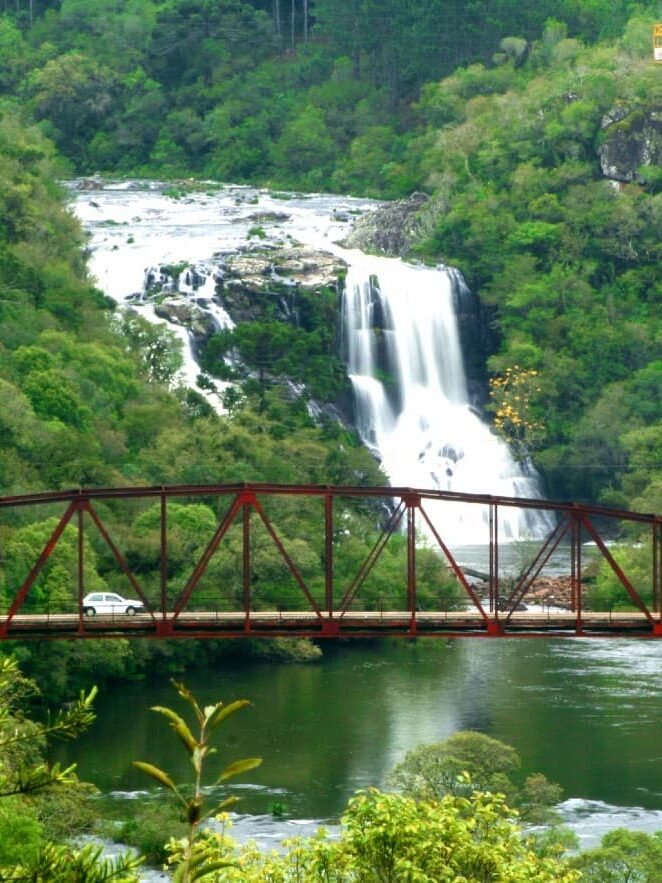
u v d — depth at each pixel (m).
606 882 113.62
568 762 151.88
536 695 180.38
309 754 156.38
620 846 116.38
